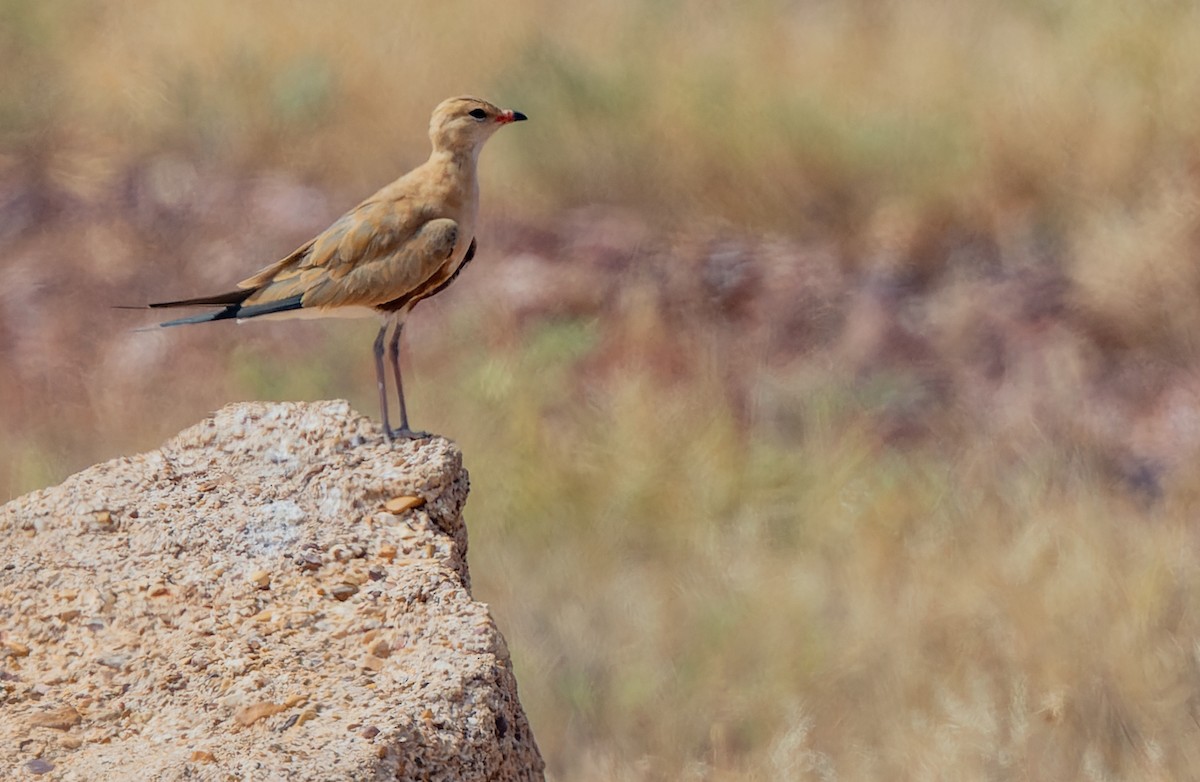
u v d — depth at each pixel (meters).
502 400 13.66
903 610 10.58
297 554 5.94
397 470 6.32
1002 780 9.14
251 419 6.69
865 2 19.31
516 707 5.46
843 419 13.47
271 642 5.50
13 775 4.79
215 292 16.31
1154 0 16.86
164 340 15.54
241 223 16.98
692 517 12.08
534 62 17.75
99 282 16.31
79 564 5.92
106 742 5.07
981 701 9.56
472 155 7.78
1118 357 14.17
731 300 15.34
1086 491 12.16
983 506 11.98
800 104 16.66
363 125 17.84
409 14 19.02
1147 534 11.57
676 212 16.38
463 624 5.52
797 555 11.58
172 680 5.32
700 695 10.19
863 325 14.88
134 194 17.25
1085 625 10.09
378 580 5.85
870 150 16.03
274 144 17.78
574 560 11.77
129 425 14.53
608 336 15.07
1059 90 16.16
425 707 5.06
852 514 11.95
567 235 16.27
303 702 5.14
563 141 16.94
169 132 17.91
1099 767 9.14
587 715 10.16
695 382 14.15
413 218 7.63
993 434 13.41
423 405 13.86
